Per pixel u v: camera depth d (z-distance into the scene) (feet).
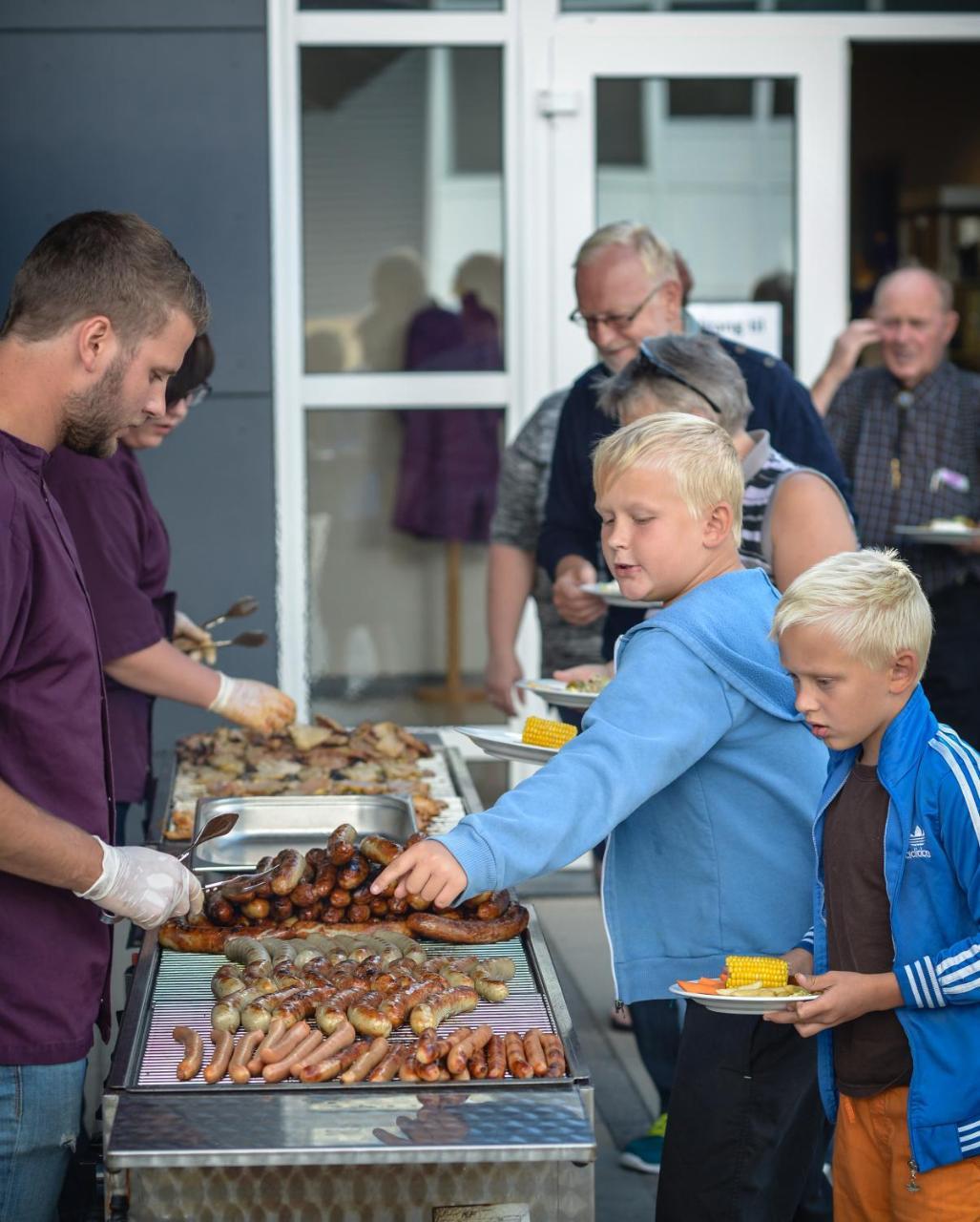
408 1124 7.47
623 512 9.64
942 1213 8.93
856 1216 9.48
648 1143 15.11
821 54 22.94
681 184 23.09
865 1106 9.29
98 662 9.07
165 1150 7.17
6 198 20.44
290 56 22.02
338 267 22.70
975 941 8.57
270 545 21.22
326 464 22.90
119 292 8.67
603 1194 14.48
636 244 15.17
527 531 18.75
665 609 9.57
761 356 15.11
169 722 20.80
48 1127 8.87
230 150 20.63
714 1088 9.99
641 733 9.00
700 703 9.19
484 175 22.79
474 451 23.08
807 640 8.77
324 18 22.17
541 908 22.85
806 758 9.64
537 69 22.57
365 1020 8.32
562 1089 7.87
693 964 9.75
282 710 13.44
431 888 8.41
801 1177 10.41
